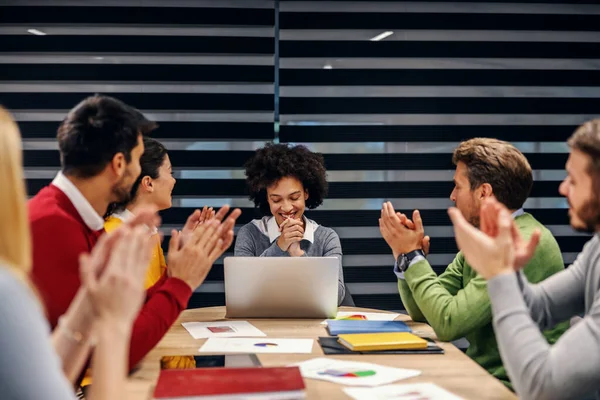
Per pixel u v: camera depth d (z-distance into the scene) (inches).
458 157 91.4
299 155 132.0
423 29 163.9
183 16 161.3
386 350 78.2
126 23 160.6
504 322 57.8
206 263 78.9
